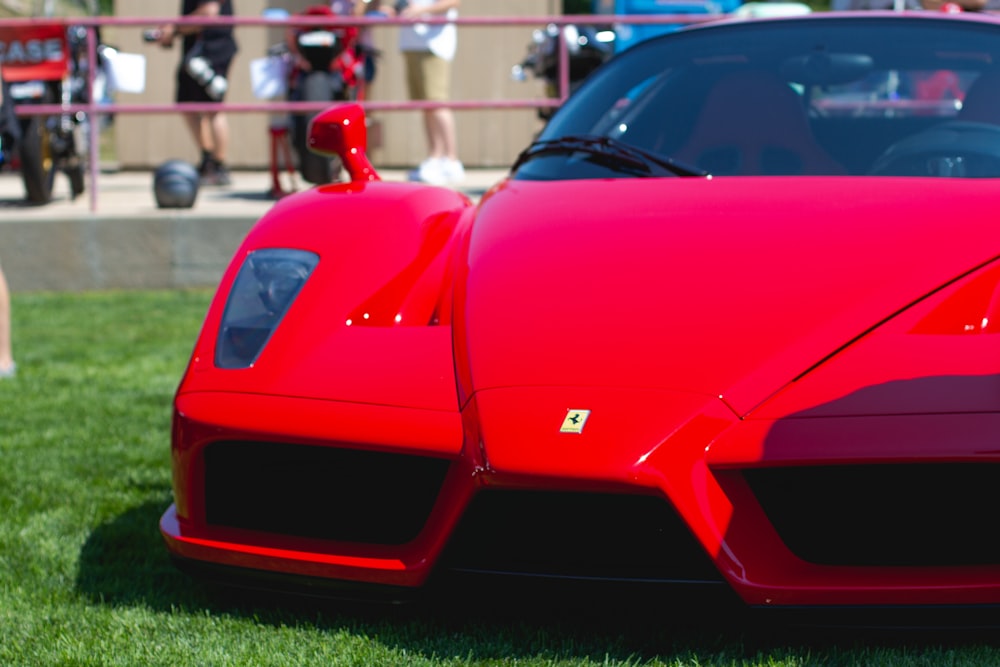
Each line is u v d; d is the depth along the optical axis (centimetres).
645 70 673
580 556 409
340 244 517
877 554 404
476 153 2120
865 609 394
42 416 858
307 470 446
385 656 427
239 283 505
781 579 395
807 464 384
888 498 400
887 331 422
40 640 454
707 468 391
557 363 424
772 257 466
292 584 445
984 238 467
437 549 416
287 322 478
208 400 455
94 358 1076
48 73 1561
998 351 409
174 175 1504
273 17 1608
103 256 1442
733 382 406
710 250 477
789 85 629
